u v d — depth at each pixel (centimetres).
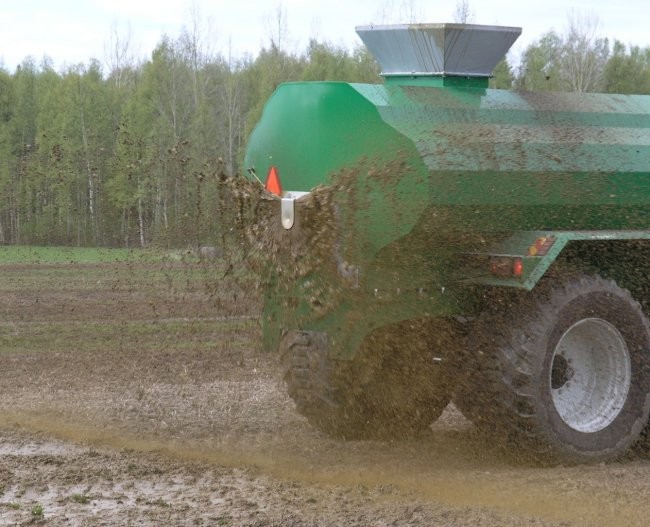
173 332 2705
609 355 1405
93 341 2553
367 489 1238
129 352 2367
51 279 4200
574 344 1398
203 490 1229
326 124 1359
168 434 1553
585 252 1412
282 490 1230
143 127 8694
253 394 1867
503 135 1344
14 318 2992
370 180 1306
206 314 3058
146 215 6756
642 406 1409
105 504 1163
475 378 1357
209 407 1753
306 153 1388
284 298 1435
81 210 7562
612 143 1431
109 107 9150
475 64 1433
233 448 1459
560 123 1418
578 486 1237
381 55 1496
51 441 1503
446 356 1398
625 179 1433
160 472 1314
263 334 1495
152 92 10212
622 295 1382
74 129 8250
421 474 1312
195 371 2112
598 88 8869
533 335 1320
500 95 1419
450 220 1295
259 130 1471
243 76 11888
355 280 1331
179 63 11538
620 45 9875
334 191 1335
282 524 1076
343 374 1416
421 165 1262
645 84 8781
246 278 1489
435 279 1347
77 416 1669
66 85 9631
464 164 1288
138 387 1933
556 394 1388
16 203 8200
